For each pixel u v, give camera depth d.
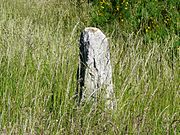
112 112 5.21
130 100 5.47
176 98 5.83
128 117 5.06
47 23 10.34
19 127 4.76
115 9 9.84
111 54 6.86
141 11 9.27
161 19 8.98
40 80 6.34
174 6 9.09
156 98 5.76
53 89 6.02
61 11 11.77
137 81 5.91
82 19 10.89
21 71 6.44
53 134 4.86
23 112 5.08
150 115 5.46
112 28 9.55
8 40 7.48
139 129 4.75
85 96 5.56
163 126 5.03
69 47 7.20
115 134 4.76
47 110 5.59
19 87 5.99
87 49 5.60
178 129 5.03
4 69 6.45
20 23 10.20
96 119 5.08
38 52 7.12
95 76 5.59
